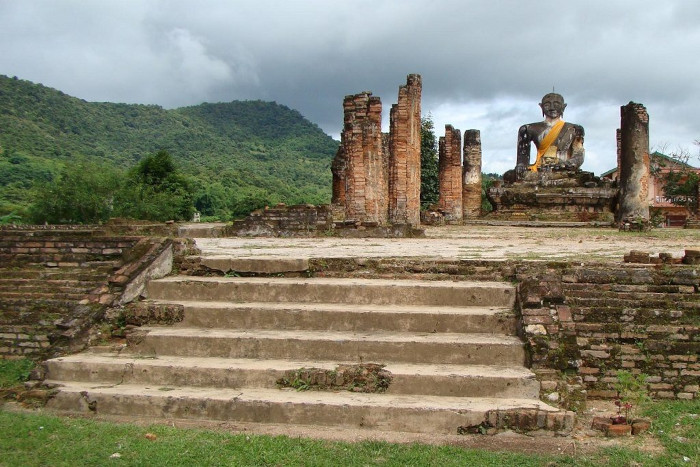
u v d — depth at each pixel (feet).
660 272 28.09
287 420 22.07
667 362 25.39
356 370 23.75
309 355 25.53
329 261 32.53
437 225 101.76
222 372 24.13
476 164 124.77
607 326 26.23
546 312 25.67
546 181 118.01
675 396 24.98
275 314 27.89
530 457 19.10
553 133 127.95
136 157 298.76
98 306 28.58
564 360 23.68
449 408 21.34
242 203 174.19
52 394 23.72
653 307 26.86
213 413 22.49
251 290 30.12
